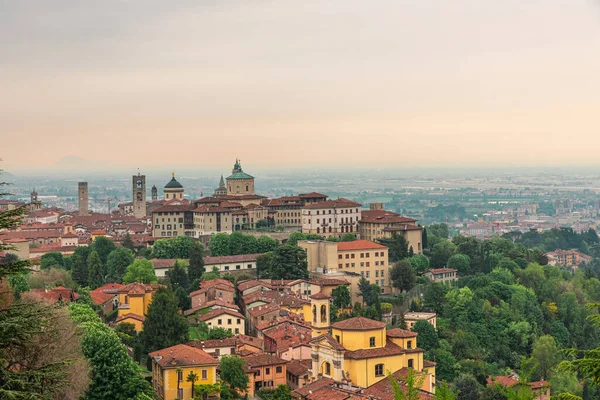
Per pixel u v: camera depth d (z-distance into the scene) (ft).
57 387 305.32
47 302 631.15
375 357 588.91
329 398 561.02
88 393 563.48
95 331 595.47
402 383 564.71
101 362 574.15
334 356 595.88
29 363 410.11
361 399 548.72
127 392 577.02
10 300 476.54
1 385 298.15
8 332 292.61
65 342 483.10
